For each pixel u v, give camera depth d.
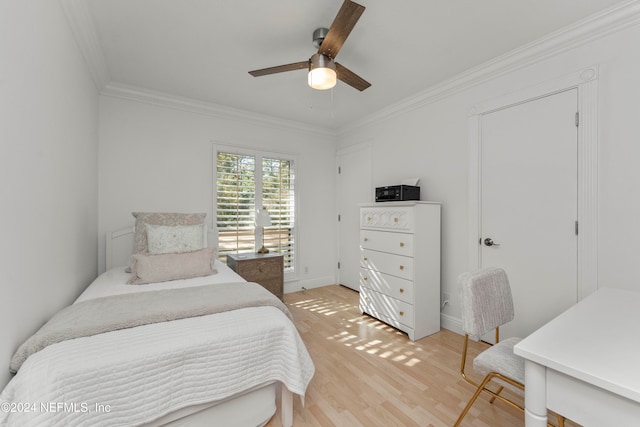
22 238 1.10
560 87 1.94
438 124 2.80
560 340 0.86
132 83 2.70
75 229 1.87
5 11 0.98
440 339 2.47
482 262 2.41
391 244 2.69
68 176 1.71
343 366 2.02
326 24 1.85
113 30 1.90
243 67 2.41
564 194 1.93
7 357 0.97
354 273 4.01
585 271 1.83
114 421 0.98
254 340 1.29
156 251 2.25
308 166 4.12
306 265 4.09
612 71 1.72
